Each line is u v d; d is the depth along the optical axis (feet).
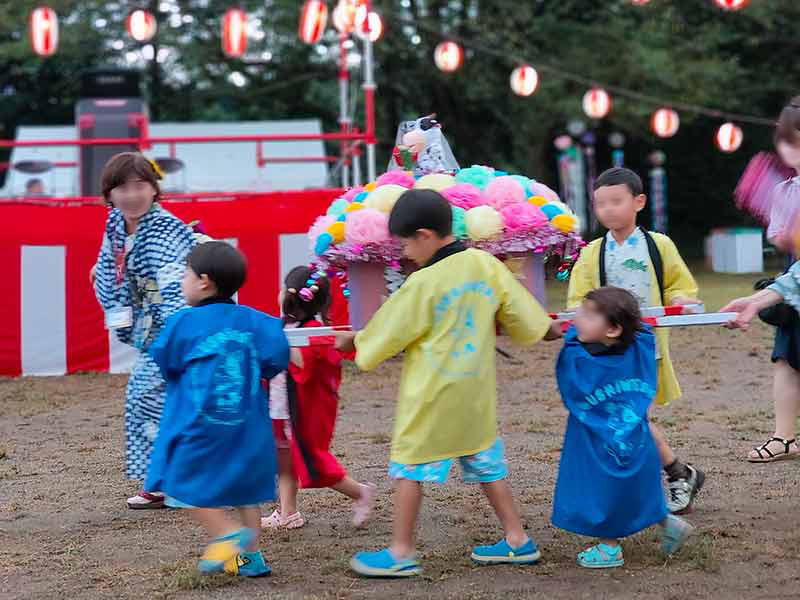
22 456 23.43
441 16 79.00
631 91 78.64
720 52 88.94
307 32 44.01
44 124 103.55
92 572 14.82
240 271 14.51
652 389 14.37
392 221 13.98
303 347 15.49
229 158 69.46
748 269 73.72
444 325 13.84
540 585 13.69
